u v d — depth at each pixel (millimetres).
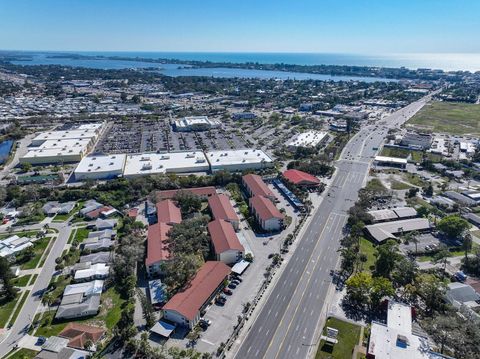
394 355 78375
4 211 156625
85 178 192250
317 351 84812
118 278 110875
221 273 107875
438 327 84812
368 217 143375
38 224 146500
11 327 91562
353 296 100250
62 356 79875
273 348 85812
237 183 188750
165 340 87625
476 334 80125
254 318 95562
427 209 150125
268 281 110000
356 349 85062
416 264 110250
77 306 96500
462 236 131875
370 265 118188
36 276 112438
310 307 99625
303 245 130875
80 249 127875
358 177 198750
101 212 153375
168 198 166250
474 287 104812
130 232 135250
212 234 130000
